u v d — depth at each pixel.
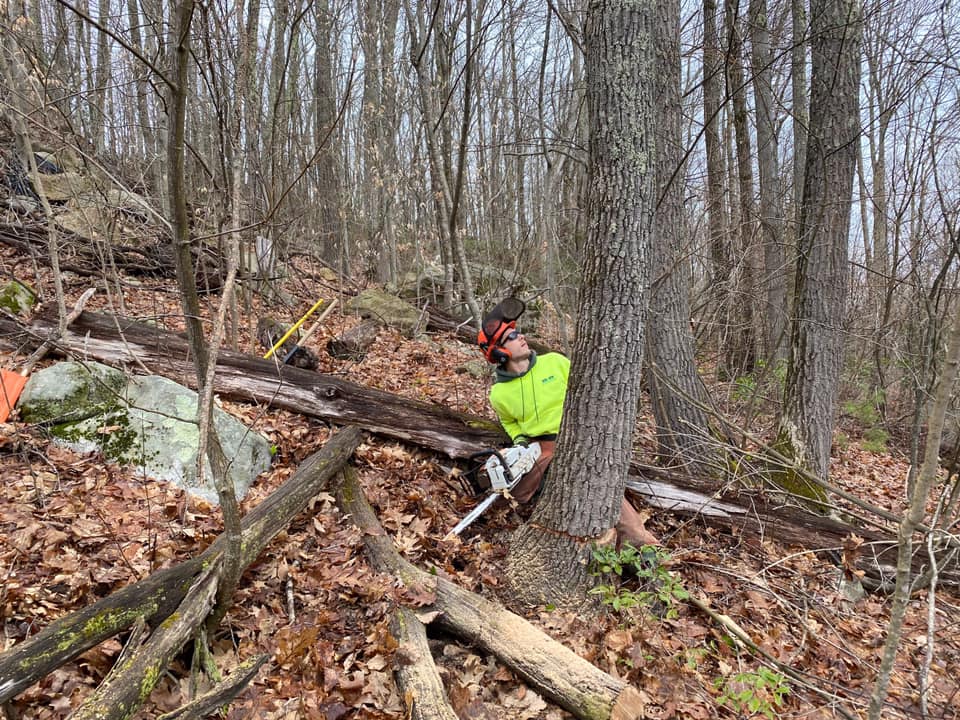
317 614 2.98
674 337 5.20
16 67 5.11
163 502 3.55
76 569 2.87
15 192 7.17
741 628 3.52
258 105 6.37
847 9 4.96
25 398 4.05
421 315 9.25
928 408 5.20
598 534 3.35
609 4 2.91
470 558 3.81
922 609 4.04
